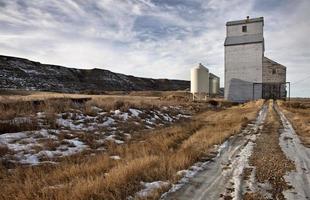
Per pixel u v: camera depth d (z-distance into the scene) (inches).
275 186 274.7
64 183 258.5
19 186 249.4
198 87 2504.9
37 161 356.8
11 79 3949.3
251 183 282.8
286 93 2278.5
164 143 474.6
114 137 539.8
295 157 403.5
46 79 4790.8
